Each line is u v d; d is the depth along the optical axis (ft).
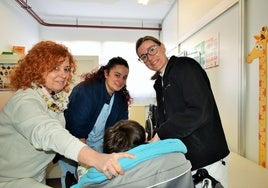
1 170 3.19
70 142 2.48
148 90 16.89
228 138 7.14
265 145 5.46
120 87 5.88
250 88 6.00
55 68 3.53
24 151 3.18
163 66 5.20
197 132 4.24
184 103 4.39
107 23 17.16
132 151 2.28
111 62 5.78
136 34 17.38
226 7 7.03
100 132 6.06
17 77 3.44
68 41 16.80
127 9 14.96
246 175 4.94
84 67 11.39
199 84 4.13
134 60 17.13
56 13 15.64
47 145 2.59
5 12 11.41
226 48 7.21
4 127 3.14
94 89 5.64
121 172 2.17
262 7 5.48
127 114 6.50
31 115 2.84
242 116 6.25
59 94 3.94
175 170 2.31
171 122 4.08
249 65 6.03
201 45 9.20
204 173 4.01
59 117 3.84
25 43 14.03
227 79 7.15
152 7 14.57
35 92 3.34
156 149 2.28
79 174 3.67
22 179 3.26
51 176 9.84
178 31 12.60
